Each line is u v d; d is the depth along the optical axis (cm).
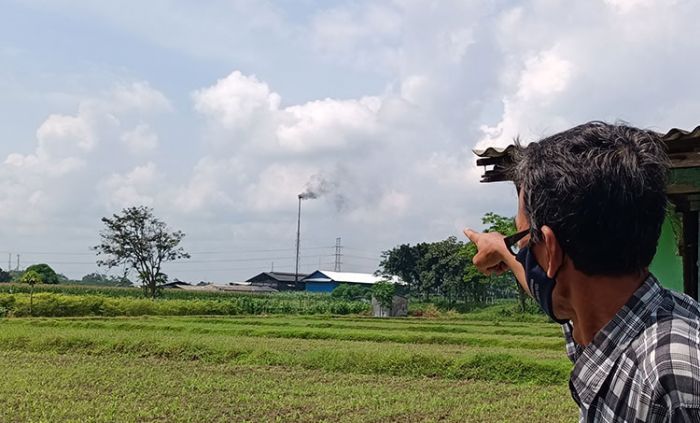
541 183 188
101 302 5384
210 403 1359
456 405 1371
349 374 1867
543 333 3362
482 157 570
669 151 591
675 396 158
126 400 1380
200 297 7731
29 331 2794
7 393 1444
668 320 173
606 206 177
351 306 6575
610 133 188
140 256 6875
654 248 185
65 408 1268
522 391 1580
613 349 178
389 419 1225
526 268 201
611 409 174
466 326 3969
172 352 2214
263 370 1931
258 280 12144
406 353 1923
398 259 8181
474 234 250
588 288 185
